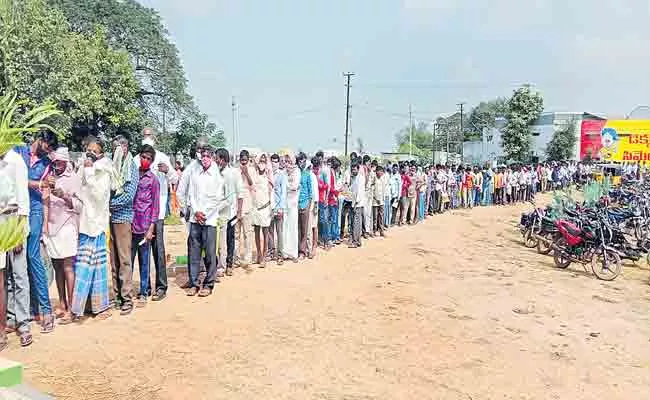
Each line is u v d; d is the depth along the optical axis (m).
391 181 17.39
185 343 6.31
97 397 4.93
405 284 9.97
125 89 33.62
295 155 11.92
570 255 12.05
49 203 6.55
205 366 5.75
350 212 13.98
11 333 6.27
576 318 8.35
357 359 6.20
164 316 7.18
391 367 6.04
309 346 6.50
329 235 13.19
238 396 5.14
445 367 6.12
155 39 40.31
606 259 11.31
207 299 8.05
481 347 6.83
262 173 10.12
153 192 7.43
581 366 6.38
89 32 36.09
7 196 5.54
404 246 14.14
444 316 8.06
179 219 17.27
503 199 26.70
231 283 9.05
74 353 5.82
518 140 51.84
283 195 10.51
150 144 8.13
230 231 9.47
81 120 28.97
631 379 6.06
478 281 10.60
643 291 10.36
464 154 66.31
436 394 5.42
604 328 7.90
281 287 9.02
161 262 7.87
